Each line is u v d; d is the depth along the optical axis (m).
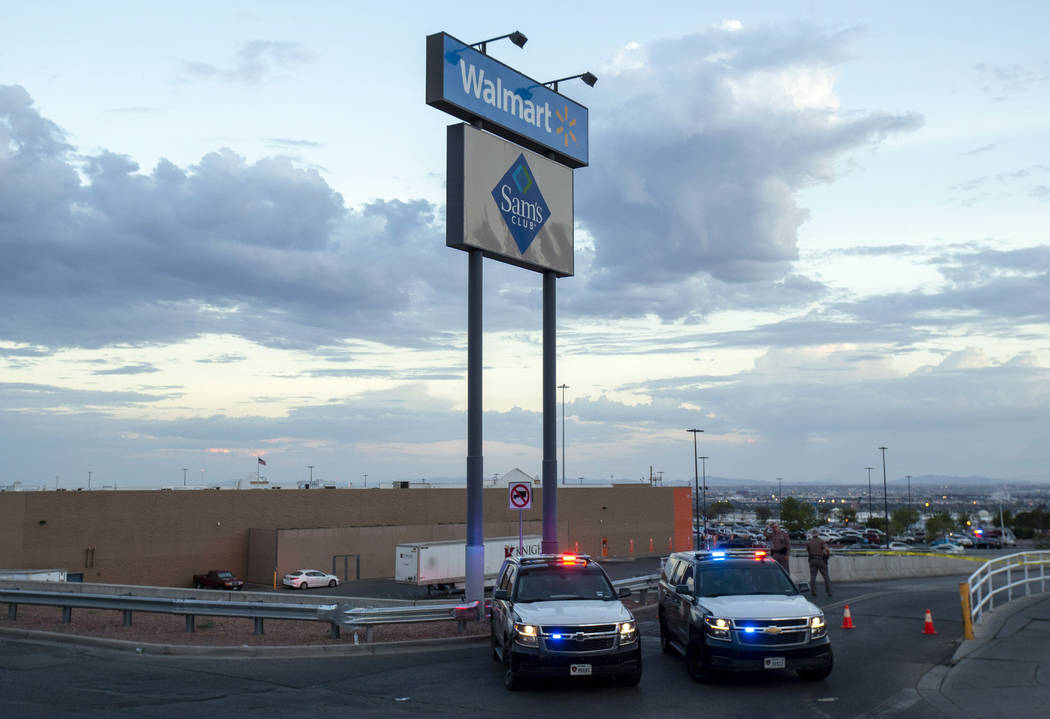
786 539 26.48
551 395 23.23
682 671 14.72
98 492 53.41
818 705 12.07
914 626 19.50
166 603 18.23
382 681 13.91
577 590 14.33
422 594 53.56
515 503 21.12
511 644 13.02
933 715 11.31
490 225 21.23
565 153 24.14
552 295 23.59
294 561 58.97
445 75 20.41
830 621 20.44
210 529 58.09
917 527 157.75
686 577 15.27
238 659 15.95
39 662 15.49
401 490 67.94
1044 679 13.10
